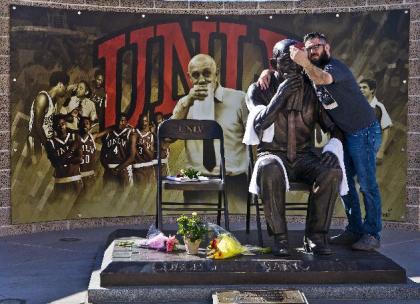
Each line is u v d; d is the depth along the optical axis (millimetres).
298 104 5812
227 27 8789
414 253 7020
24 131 8102
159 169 6531
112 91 8609
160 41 8734
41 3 8125
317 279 5309
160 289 5137
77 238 7859
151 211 8836
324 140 8695
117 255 5543
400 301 5191
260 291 5035
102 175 8617
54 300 5301
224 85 8836
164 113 8805
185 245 5668
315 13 8641
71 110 8391
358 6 8508
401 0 8328
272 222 5574
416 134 8320
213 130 6738
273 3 8719
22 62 8055
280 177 5543
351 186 6148
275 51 5863
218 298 4879
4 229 8000
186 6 8734
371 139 5945
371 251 5855
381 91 8484
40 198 8242
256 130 5723
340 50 8625
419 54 8266
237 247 5547
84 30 8406
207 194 8883
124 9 8570
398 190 8438
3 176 7984
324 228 5680
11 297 5379
